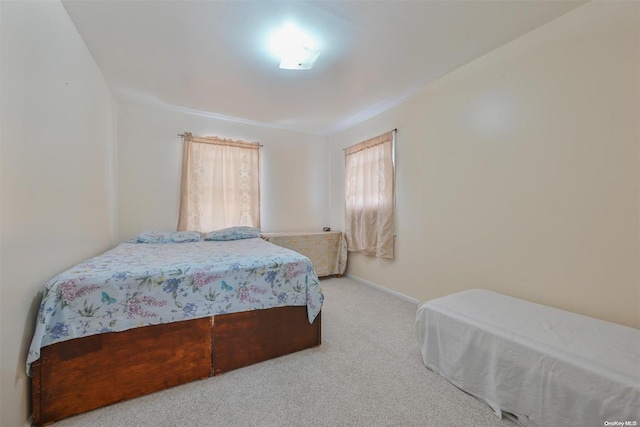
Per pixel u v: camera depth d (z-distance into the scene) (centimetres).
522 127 191
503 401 127
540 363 115
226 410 130
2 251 100
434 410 131
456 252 242
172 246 257
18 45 114
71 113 172
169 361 146
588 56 159
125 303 137
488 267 216
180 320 149
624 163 146
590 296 160
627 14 144
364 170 357
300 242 375
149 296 143
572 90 166
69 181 168
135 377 138
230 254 206
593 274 158
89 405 128
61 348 124
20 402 111
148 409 131
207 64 228
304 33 187
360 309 269
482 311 158
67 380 125
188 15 168
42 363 120
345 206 403
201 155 347
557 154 173
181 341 149
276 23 176
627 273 146
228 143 362
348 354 183
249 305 168
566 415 107
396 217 310
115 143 299
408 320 241
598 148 156
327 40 194
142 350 140
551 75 175
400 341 202
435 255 262
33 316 122
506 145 202
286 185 419
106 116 258
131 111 315
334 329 223
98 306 132
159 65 229
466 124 231
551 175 176
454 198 243
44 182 135
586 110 160
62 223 156
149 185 326
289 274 182
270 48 204
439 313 161
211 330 157
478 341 140
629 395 92
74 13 166
